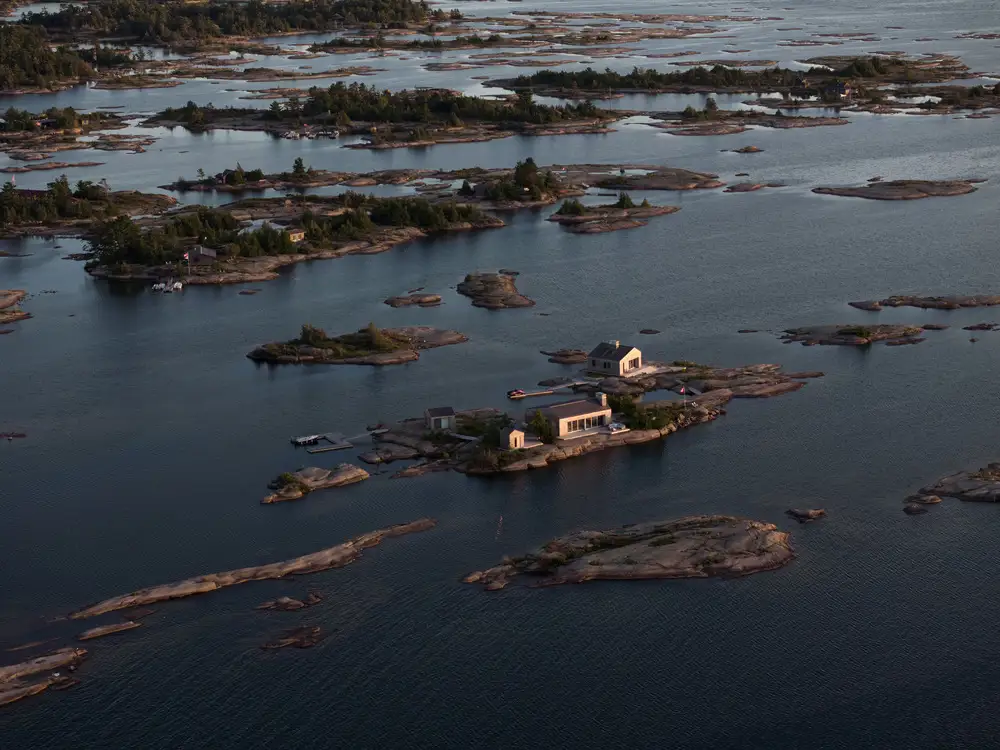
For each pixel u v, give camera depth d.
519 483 160.00
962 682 118.62
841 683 119.12
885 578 134.88
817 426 174.88
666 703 117.31
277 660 123.94
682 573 135.88
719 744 112.12
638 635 126.62
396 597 134.00
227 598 134.38
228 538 147.50
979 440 168.62
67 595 136.12
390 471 164.38
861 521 146.88
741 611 129.75
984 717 114.06
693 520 146.38
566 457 167.25
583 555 139.50
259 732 114.56
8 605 134.38
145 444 176.25
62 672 122.31
